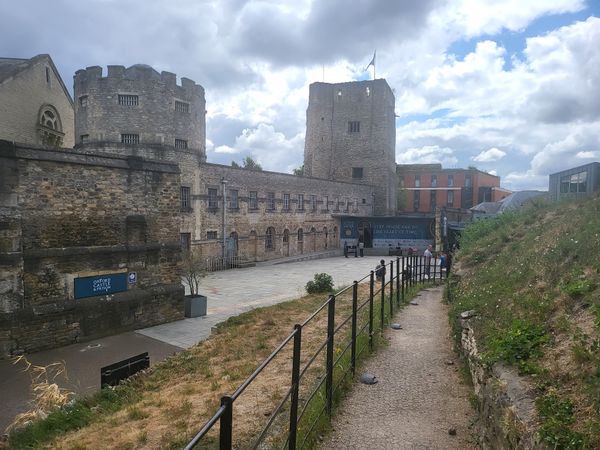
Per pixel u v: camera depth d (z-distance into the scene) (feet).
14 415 24.76
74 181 40.27
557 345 13.25
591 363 11.09
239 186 105.91
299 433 14.52
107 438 17.12
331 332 16.61
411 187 214.69
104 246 42.50
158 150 88.74
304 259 120.88
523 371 12.64
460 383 19.90
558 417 9.71
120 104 94.22
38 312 36.91
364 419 16.47
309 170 178.60
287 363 24.27
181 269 50.60
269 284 74.18
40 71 62.75
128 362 27.76
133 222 45.06
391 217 141.90
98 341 40.27
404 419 16.46
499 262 29.43
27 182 36.88
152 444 15.87
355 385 19.89
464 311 23.11
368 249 138.51
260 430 15.52
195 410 18.80
